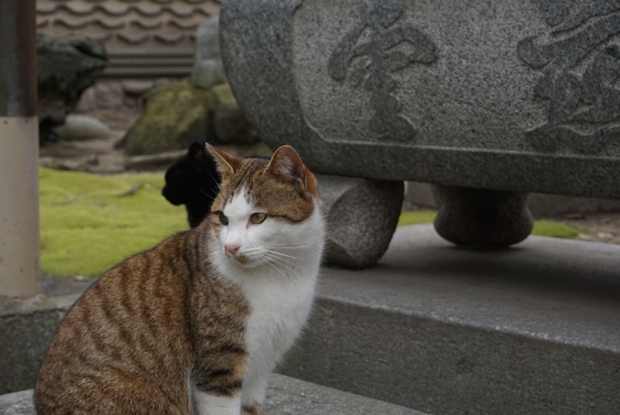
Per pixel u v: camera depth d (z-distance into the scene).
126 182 8.45
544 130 3.11
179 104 10.22
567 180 3.13
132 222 6.74
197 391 2.61
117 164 9.52
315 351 3.55
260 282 2.60
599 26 2.92
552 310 3.24
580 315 3.17
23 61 3.65
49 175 8.39
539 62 3.07
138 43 12.78
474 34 3.22
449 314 3.20
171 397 2.62
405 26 3.41
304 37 3.72
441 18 3.30
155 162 9.58
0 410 3.20
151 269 2.68
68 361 2.54
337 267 4.00
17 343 3.81
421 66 3.40
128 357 2.55
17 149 3.74
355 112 3.66
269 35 3.78
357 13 3.54
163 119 10.10
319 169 3.93
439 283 3.72
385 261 4.21
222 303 2.57
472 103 3.28
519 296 3.48
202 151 4.72
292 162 2.60
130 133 10.31
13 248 3.82
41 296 3.96
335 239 3.86
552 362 2.92
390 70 3.50
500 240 4.55
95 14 12.52
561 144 3.09
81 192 8.02
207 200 4.78
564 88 3.04
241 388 2.66
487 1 3.16
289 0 3.70
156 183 8.43
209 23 10.62
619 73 2.91
